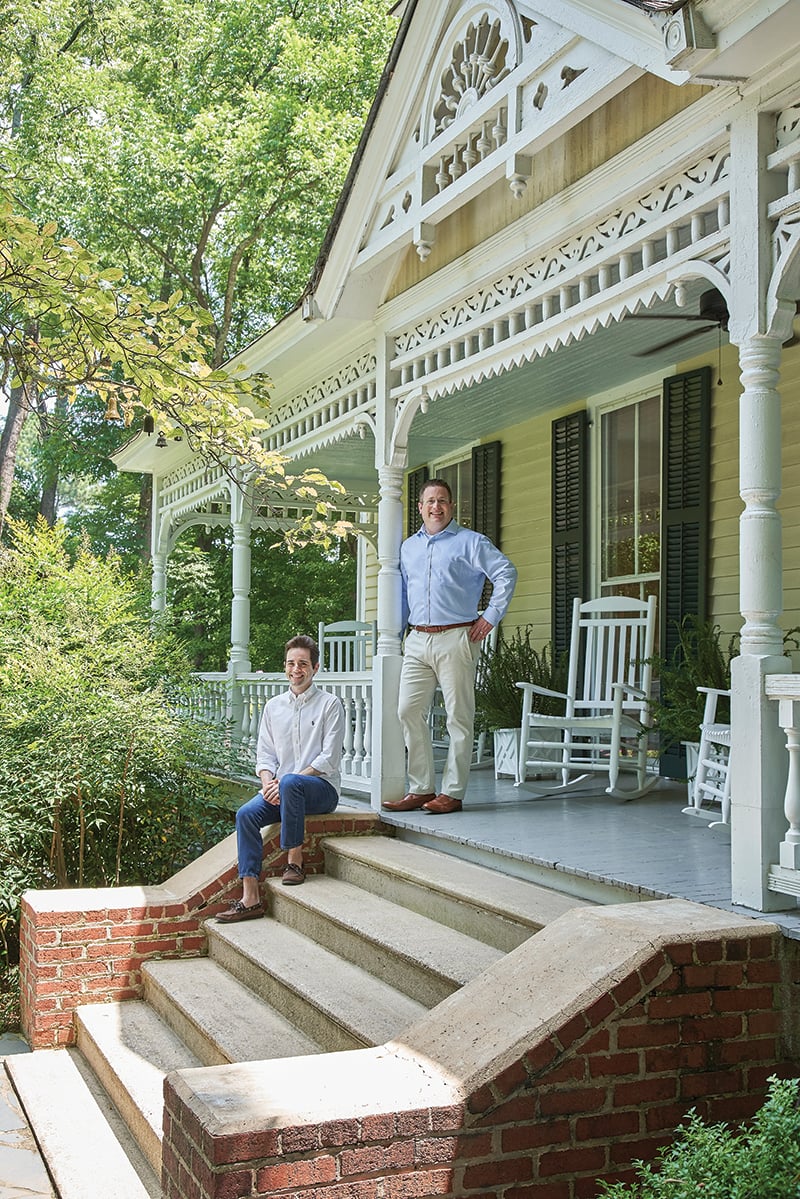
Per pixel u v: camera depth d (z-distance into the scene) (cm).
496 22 517
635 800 697
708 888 412
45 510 2734
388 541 699
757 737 377
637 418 825
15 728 778
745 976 345
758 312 387
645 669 709
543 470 941
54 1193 409
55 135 1978
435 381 647
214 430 517
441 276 620
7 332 468
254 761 914
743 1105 338
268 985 523
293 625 2395
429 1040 335
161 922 614
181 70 2275
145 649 941
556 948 358
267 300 2467
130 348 455
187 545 2212
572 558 880
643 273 457
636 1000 327
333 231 673
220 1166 272
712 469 736
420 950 454
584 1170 314
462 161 567
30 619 945
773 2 337
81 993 595
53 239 426
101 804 769
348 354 768
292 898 580
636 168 455
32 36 1933
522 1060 309
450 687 641
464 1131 300
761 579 386
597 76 436
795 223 377
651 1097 326
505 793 732
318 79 2095
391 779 679
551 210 512
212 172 2072
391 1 2264
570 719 726
